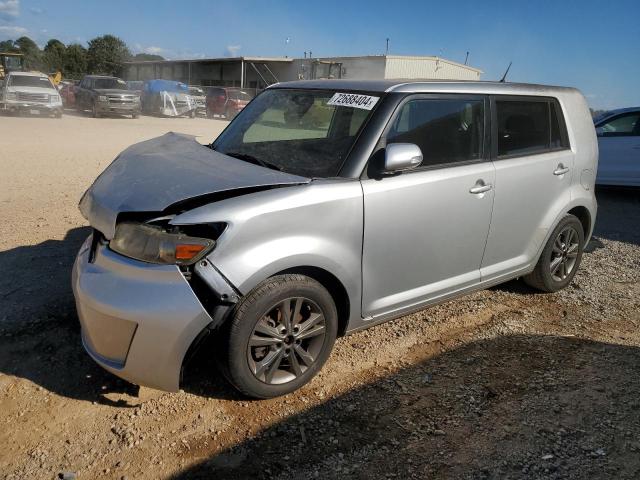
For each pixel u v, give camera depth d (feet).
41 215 21.45
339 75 116.16
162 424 9.66
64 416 9.75
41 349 11.69
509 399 10.73
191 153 12.01
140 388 10.61
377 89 11.89
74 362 11.32
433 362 12.11
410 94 11.73
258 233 9.38
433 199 11.76
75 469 8.57
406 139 11.59
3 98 71.87
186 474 8.52
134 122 77.77
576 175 15.65
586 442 9.45
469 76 139.23
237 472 8.59
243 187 9.61
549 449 9.26
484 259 13.52
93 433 9.38
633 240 22.82
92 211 10.11
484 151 13.14
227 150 12.91
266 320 9.91
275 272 9.61
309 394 10.69
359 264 10.83
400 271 11.64
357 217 10.56
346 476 8.57
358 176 10.78
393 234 11.21
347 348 12.55
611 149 30.83
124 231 9.43
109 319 9.11
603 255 20.51
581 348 12.94
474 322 14.21
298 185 10.11
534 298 16.01
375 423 9.89
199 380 10.96
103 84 86.48
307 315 10.52
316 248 10.02
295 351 10.41
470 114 12.91
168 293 8.91
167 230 9.18
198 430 9.53
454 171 12.26
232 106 104.32
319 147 11.53
